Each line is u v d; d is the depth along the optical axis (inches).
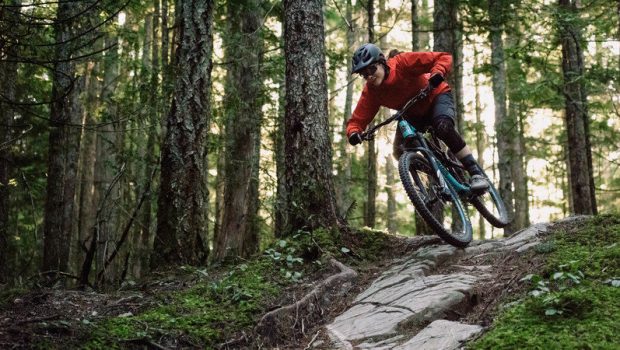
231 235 457.4
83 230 629.9
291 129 247.9
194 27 257.3
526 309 130.1
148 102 361.1
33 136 513.3
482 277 175.2
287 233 241.9
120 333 150.3
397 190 788.6
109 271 523.5
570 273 143.0
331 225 238.5
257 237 501.7
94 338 143.7
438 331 137.4
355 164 751.7
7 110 365.1
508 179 578.6
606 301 126.3
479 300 160.9
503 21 418.9
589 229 191.0
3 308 170.2
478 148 950.4
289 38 253.9
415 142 207.3
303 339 169.5
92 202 662.5
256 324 167.9
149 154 441.1
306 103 246.7
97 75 564.4
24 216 605.0
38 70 379.2
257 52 454.6
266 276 208.1
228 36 447.2
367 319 164.7
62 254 425.7
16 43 195.9
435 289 166.1
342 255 226.7
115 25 419.2
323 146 245.8
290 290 198.4
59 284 224.7
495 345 117.2
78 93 437.4
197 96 253.8
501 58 581.9
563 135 780.6
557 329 118.3
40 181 557.9
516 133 622.8
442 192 202.1
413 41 451.8
